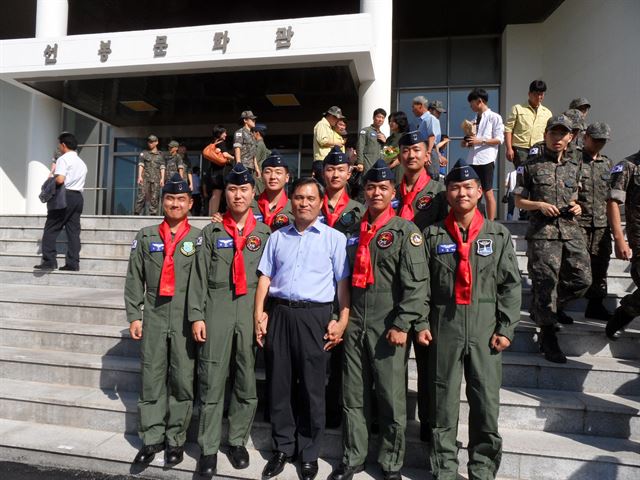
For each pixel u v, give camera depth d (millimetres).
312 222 2932
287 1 11539
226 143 6590
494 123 5184
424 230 2832
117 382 3660
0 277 5906
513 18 11086
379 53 8180
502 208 10961
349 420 2758
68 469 3039
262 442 3104
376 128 5598
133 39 8500
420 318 2650
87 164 13328
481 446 2613
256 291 2982
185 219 3225
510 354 3570
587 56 9086
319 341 2789
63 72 8875
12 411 3514
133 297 3129
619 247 3184
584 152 3973
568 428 2998
